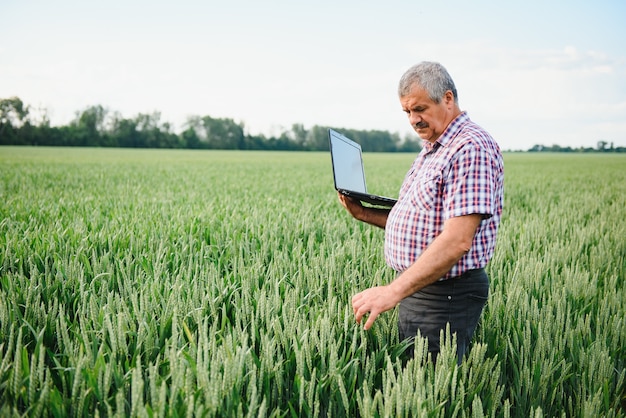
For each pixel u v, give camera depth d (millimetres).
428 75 2295
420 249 2439
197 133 95188
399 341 2807
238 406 1939
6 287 3375
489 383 2525
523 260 4480
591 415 2219
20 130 82250
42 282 3553
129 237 5145
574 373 2697
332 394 2221
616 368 2984
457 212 2221
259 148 96125
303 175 21609
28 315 2857
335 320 2898
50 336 2744
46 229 5785
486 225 2432
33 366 2039
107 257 4059
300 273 3719
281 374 2287
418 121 2371
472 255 2424
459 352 2592
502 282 4070
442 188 2330
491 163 2256
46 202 8633
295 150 96750
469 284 2484
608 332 3258
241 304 3010
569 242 6047
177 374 1958
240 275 3779
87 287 3518
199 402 1913
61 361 2586
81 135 85500
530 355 2809
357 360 2393
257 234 5492
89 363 2203
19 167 23641
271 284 3543
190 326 2900
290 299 3127
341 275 3910
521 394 2574
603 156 77062
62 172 20250
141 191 11891
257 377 2312
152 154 53625
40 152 50719
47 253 4273
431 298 2529
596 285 4141
